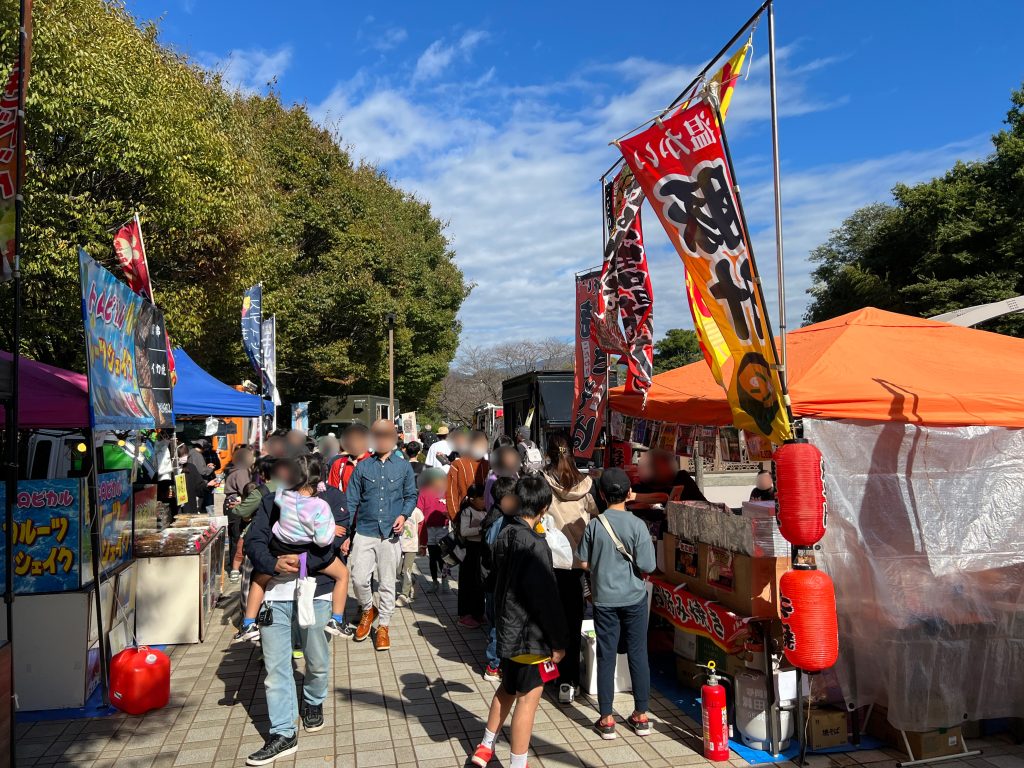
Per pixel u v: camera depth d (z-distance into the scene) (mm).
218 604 7684
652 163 4438
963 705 4074
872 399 4324
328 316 25578
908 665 3990
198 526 7336
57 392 5281
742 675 4246
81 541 4902
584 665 5105
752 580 4234
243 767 4023
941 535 4316
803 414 4316
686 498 6094
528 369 50094
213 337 16484
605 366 7121
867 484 4355
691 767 3959
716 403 5148
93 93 9805
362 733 4457
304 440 6348
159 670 4820
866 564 4195
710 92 4062
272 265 18078
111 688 4816
